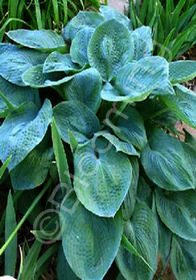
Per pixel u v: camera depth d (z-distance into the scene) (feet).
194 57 6.31
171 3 5.90
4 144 3.79
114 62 4.31
